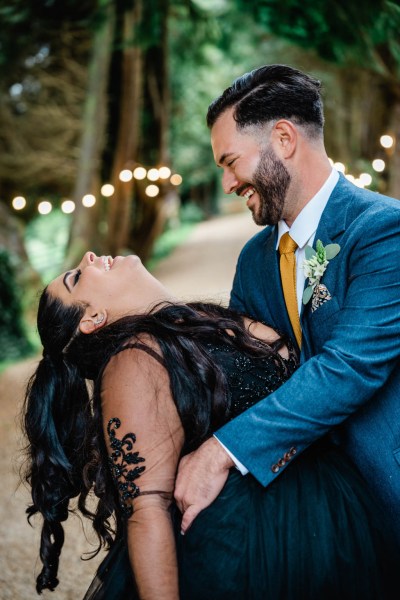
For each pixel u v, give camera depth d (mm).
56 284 1576
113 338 1416
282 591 1293
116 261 1576
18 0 6223
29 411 1601
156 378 1323
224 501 1335
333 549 1324
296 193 1545
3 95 11969
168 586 1227
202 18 7406
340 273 1483
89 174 10852
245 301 1824
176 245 19188
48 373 1586
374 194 1531
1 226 9641
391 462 1439
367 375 1357
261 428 1337
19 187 13320
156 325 1403
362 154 10445
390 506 1446
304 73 1551
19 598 2543
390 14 3406
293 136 1503
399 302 1393
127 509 1284
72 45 10805
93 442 1485
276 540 1316
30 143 12812
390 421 1446
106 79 10492
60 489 1596
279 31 4070
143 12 6477
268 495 1358
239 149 1520
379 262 1404
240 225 22156
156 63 10883
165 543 1249
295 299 1634
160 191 12297
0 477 3848
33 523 3311
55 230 16203
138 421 1294
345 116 11234
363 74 9555
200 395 1356
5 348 8031
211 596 1285
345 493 1403
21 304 8273
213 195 29156
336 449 1537
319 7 3676
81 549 2938
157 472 1287
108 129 11133
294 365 1615
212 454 1338
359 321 1386
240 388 1437
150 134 11617
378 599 1340
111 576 1371
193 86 13664
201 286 11914
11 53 9289
